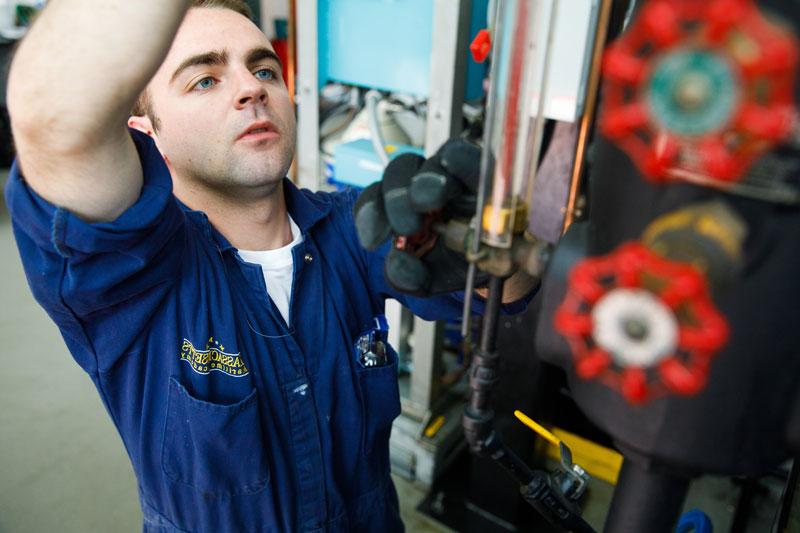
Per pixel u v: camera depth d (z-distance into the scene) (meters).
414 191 0.40
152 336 0.76
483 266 0.39
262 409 0.82
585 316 0.31
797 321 0.29
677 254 0.27
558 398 1.82
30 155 0.52
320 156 1.76
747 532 1.53
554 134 1.19
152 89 0.82
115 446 1.97
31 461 1.90
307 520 0.87
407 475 1.91
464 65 1.42
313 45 1.59
